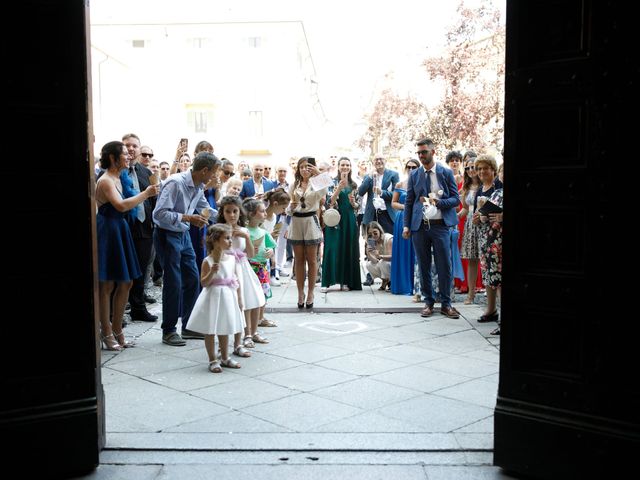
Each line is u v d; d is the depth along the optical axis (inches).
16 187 125.6
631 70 115.2
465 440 150.2
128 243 241.9
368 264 402.9
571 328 124.9
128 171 280.1
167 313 251.4
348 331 277.0
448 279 307.4
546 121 125.7
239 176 439.5
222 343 217.6
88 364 132.7
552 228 126.3
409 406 176.1
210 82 1423.5
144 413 170.4
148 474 132.6
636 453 117.3
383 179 409.7
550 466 127.2
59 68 127.0
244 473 132.9
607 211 119.1
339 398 183.5
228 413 170.2
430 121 988.6
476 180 330.0
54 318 129.6
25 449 126.8
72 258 130.3
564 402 125.8
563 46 122.9
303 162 318.3
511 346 131.8
